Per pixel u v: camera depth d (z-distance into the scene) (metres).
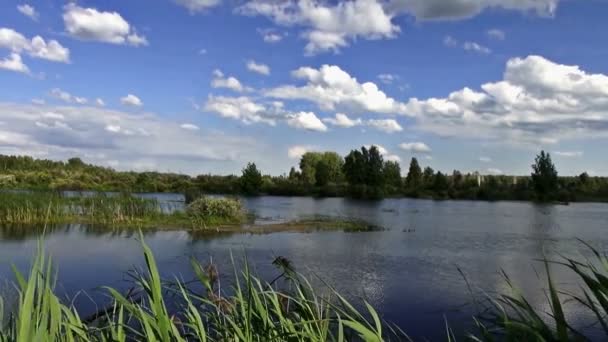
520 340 2.57
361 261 13.74
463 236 20.52
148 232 20.80
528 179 71.50
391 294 9.60
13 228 21.05
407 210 39.47
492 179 72.31
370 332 2.23
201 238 18.92
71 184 53.81
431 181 75.56
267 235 20.31
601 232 22.61
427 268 12.71
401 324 7.58
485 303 8.45
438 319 7.76
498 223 27.44
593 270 2.40
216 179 71.81
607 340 6.17
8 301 3.98
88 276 11.02
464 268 12.74
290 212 35.28
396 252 15.67
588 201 62.22
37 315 1.80
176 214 26.78
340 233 21.36
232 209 26.75
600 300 2.17
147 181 65.06
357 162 74.12
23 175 52.50
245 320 2.56
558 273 11.98
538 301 8.88
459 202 57.22
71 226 22.28
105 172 62.91
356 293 9.66
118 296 2.17
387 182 76.88
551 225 26.30
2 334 2.11
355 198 66.38
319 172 74.94
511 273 12.04
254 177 69.62
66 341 2.26
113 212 24.67
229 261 13.06
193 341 3.10
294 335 2.56
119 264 12.70
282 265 4.79
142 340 2.54
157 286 2.00
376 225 25.17
